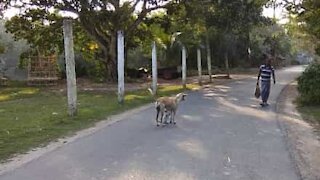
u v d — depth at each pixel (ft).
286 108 53.83
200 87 90.02
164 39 123.75
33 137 35.70
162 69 127.03
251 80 110.63
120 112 51.21
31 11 108.68
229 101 61.62
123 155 28.66
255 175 23.84
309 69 56.49
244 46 167.73
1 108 59.52
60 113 51.13
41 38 113.09
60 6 103.86
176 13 110.52
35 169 25.45
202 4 106.42
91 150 30.32
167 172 24.44
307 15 60.85
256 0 67.15
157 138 34.42
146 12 109.40
